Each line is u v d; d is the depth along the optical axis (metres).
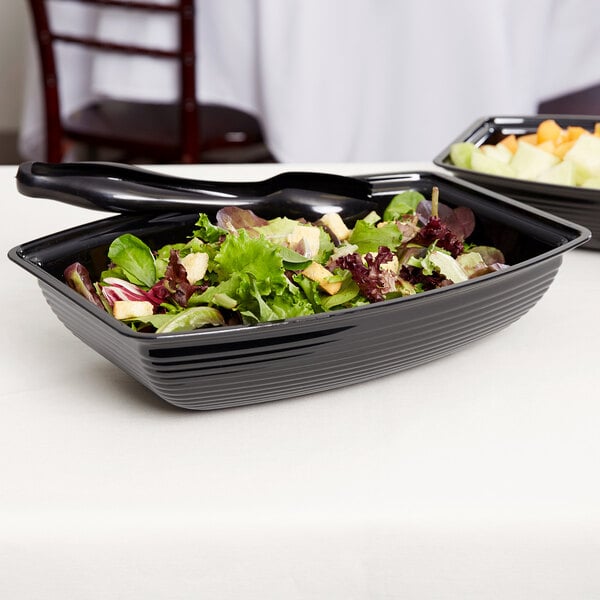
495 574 0.52
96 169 0.71
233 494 0.52
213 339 0.54
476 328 0.65
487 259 0.74
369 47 1.73
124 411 0.60
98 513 0.50
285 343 0.56
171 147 1.75
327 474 0.54
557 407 0.62
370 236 0.73
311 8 1.67
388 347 0.60
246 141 1.84
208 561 0.50
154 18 1.70
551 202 0.86
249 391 0.58
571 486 0.53
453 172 0.91
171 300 0.64
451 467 0.55
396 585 0.51
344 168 1.10
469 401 0.62
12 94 2.96
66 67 1.86
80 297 0.58
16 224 0.94
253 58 1.73
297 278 0.63
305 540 0.50
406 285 0.66
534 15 1.74
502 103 1.75
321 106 1.74
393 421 0.59
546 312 0.76
